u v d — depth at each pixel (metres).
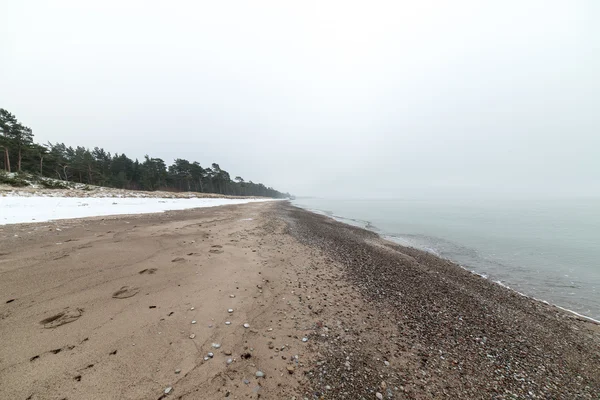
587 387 4.02
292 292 6.05
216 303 4.87
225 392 2.83
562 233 21.48
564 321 6.69
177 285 5.42
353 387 3.27
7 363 2.76
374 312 5.59
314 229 18.16
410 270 9.46
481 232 21.95
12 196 16.41
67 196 21.25
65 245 7.24
